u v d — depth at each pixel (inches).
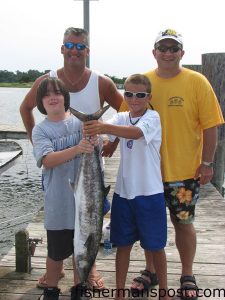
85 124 69.9
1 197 240.1
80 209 71.4
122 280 80.6
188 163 82.1
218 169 179.3
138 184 78.0
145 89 76.9
